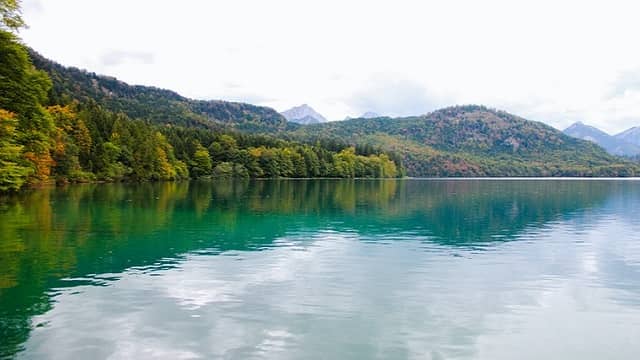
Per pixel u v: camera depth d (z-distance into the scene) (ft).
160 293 56.44
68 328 45.14
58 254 75.61
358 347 42.37
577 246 91.97
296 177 521.65
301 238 96.27
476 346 43.29
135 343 42.14
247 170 479.00
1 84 144.87
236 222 118.52
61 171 260.21
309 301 54.80
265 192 248.11
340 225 116.98
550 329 47.75
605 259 80.18
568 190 313.12
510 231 111.24
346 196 224.74
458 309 53.11
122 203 160.25
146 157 354.54
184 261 73.10
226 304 53.11
